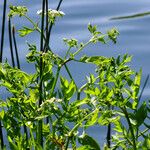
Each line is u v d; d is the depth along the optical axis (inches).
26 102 201.3
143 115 187.6
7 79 204.1
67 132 195.5
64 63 205.3
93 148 189.0
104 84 198.2
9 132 201.3
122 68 196.4
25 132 207.5
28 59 206.1
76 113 195.0
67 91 195.3
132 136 187.6
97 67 200.7
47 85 203.6
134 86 190.5
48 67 204.4
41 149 191.9
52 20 214.1
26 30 219.5
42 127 202.1
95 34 211.6
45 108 191.9
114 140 192.4
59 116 193.6
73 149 194.1
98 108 188.7
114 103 188.9
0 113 201.3
